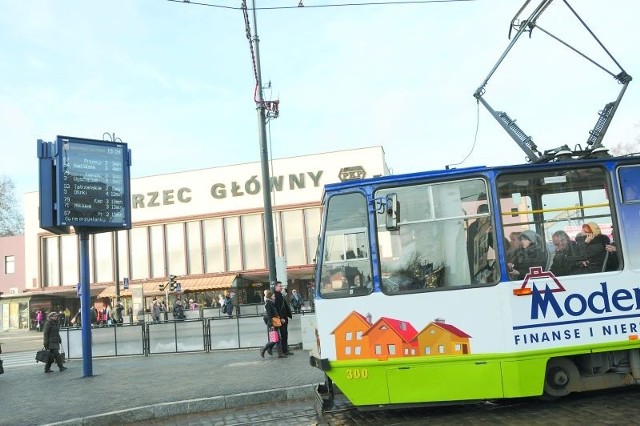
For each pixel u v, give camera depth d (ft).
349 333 22.41
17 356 73.31
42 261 158.40
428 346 21.93
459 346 21.83
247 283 147.54
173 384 34.24
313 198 143.84
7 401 32.83
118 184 43.96
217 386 32.14
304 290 142.61
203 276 146.20
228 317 55.98
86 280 42.60
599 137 26.43
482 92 29.58
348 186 23.17
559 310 22.11
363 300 22.44
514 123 27.86
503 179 22.81
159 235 152.15
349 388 22.20
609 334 22.22
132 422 27.04
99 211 42.60
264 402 29.12
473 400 21.62
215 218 149.79
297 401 29.01
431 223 22.59
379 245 22.59
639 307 22.56
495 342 21.74
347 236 22.95
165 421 26.91
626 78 26.89
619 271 22.71
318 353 23.67
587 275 22.47
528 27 28.30
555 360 22.26
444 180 22.75
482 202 22.63
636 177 23.57
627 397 23.47
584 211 22.98
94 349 58.18
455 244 22.41
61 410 28.60
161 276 150.20
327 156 144.77
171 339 56.85
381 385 22.00
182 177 152.87
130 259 153.07
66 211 41.04
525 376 21.56
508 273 22.12
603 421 20.11
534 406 23.04
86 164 42.47
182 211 151.53
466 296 22.02
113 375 41.11
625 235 22.99
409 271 22.39
